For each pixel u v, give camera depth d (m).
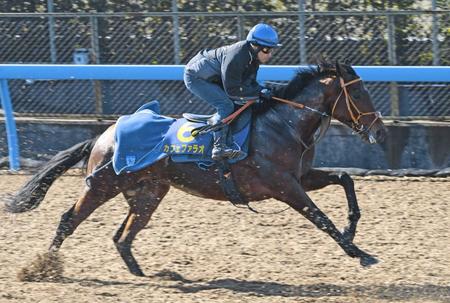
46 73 16.42
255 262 10.73
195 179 10.09
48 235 11.99
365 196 14.23
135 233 10.38
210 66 9.89
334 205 13.60
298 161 9.99
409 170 15.83
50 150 16.95
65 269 10.46
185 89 17.05
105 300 9.01
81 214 10.31
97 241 11.73
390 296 9.27
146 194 10.45
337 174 10.17
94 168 10.30
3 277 10.07
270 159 9.85
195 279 10.07
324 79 10.07
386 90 16.39
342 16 16.69
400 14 16.31
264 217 12.88
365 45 16.83
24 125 17.00
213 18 17.20
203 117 10.17
